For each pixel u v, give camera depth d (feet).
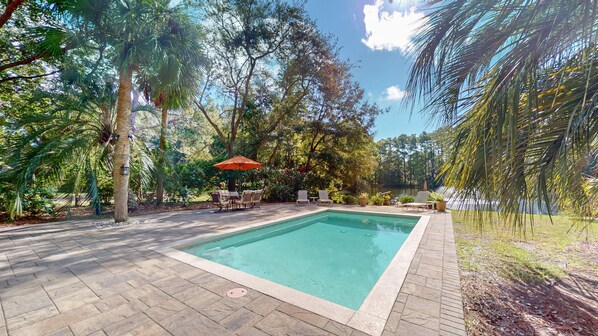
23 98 27.17
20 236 17.01
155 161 28.81
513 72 4.70
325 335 6.35
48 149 20.40
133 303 7.92
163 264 11.38
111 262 11.66
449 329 6.64
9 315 7.23
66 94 23.09
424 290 8.90
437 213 28.58
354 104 47.65
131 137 26.35
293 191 44.83
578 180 5.98
